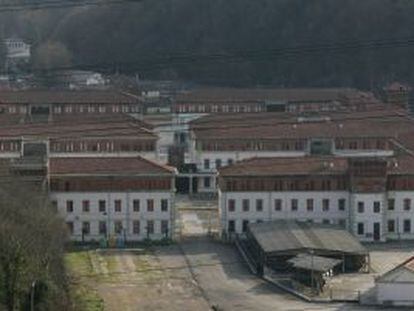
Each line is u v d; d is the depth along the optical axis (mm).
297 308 198750
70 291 197250
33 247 181000
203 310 198000
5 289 167250
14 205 195250
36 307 170250
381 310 198750
